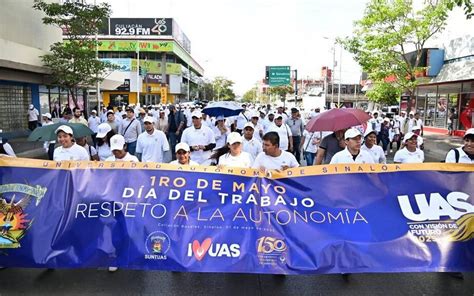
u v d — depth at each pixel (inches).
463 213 168.1
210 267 159.3
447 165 177.0
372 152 239.3
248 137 287.7
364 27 756.6
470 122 877.8
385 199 170.9
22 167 175.6
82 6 880.3
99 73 955.3
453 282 182.2
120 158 219.3
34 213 169.0
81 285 176.4
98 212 168.9
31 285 175.8
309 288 176.6
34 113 880.3
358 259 158.9
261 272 158.1
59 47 860.6
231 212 167.9
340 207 169.3
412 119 663.8
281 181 175.2
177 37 2763.3
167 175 175.6
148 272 190.4
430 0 736.3
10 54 732.0
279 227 164.7
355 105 2596.0
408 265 159.3
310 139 386.9
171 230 164.6
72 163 177.2
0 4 816.3
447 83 956.0
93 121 573.3
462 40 843.4
